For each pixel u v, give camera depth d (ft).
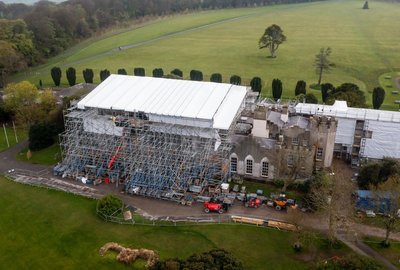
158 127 373.20
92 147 385.09
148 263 270.87
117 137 385.70
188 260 238.27
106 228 310.24
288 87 650.84
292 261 273.75
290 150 362.12
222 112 387.96
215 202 331.98
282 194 343.05
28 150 440.86
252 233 301.02
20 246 293.84
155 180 355.36
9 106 500.33
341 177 345.31
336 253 280.10
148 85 430.61
